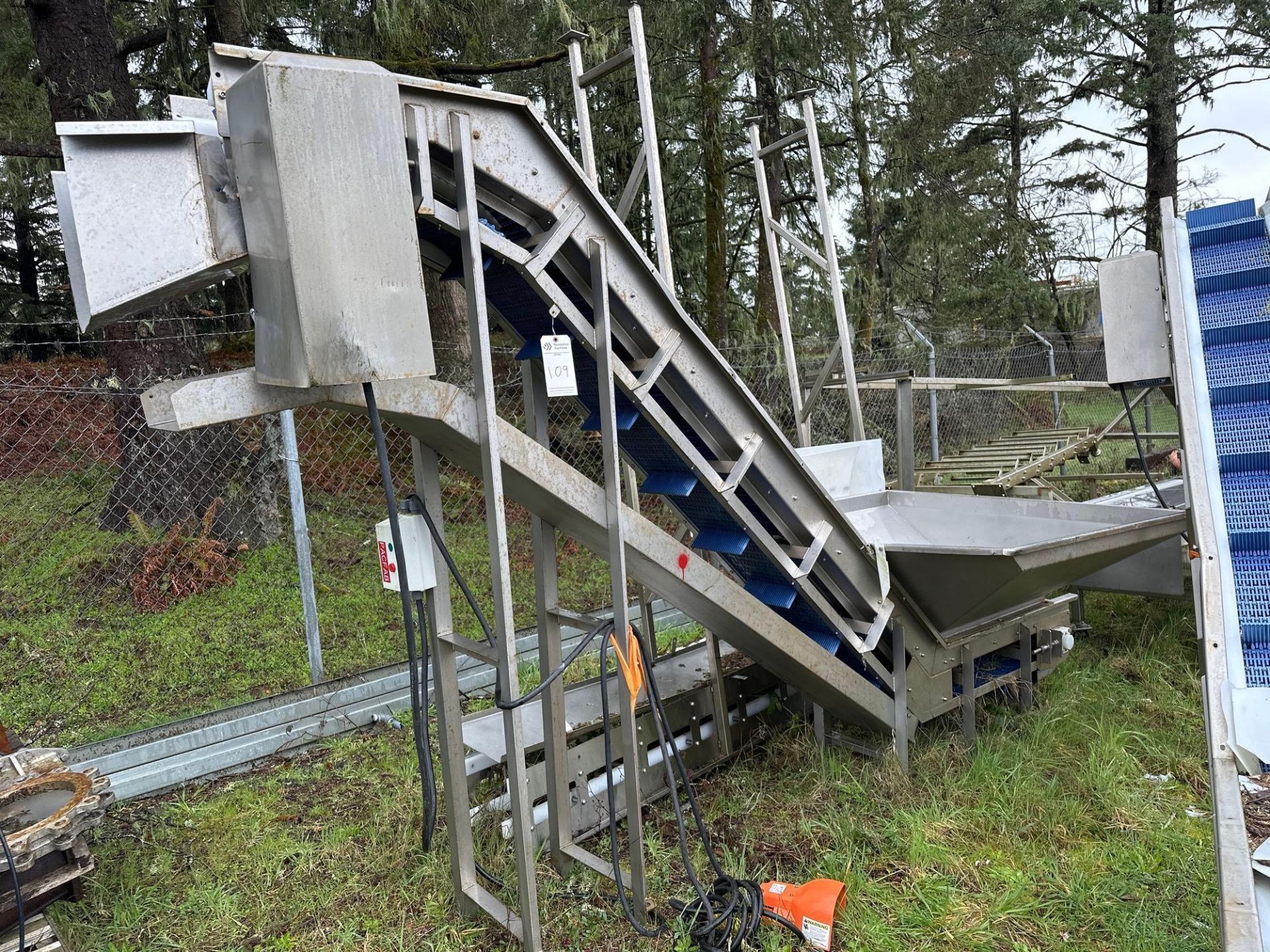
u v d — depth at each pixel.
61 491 6.53
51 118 5.90
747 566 3.14
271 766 3.63
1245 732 1.89
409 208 1.76
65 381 7.05
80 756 3.41
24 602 5.37
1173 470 6.14
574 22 7.16
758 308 10.81
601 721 3.04
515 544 6.55
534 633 4.99
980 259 14.46
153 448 6.07
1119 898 2.48
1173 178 14.20
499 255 2.05
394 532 1.96
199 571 5.68
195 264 1.68
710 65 9.12
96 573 5.66
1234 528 2.50
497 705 2.10
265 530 6.27
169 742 3.51
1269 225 3.19
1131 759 3.22
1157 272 3.31
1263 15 12.61
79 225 1.53
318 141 1.60
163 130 1.61
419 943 2.45
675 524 6.48
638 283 2.37
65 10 5.61
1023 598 3.43
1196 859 2.62
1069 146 15.55
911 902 2.54
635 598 5.73
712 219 9.14
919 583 3.11
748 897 2.43
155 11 6.70
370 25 6.73
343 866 2.83
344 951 2.43
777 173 10.62
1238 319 3.01
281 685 4.39
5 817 2.38
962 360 11.42
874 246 12.60
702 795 3.21
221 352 11.21
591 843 2.91
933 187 12.73
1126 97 13.89
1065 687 3.92
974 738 3.45
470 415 2.08
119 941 2.51
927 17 11.53
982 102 12.26
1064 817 2.91
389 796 3.26
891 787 3.09
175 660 4.66
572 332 2.32
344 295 1.65
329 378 1.64
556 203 2.15
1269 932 1.40
